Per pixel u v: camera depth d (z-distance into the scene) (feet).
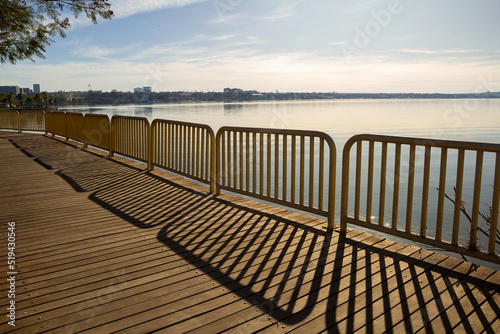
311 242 12.03
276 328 7.32
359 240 12.15
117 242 12.11
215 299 8.45
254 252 11.23
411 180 10.71
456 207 9.86
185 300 8.41
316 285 9.08
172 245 11.84
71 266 10.25
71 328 7.33
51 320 7.61
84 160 29.66
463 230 28.89
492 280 9.12
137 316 7.76
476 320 7.49
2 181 21.89
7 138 45.32
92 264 10.39
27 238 12.48
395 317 7.65
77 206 16.52
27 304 8.23
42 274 9.75
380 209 11.68
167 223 14.11
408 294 8.57
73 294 8.70
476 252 9.51
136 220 14.49
